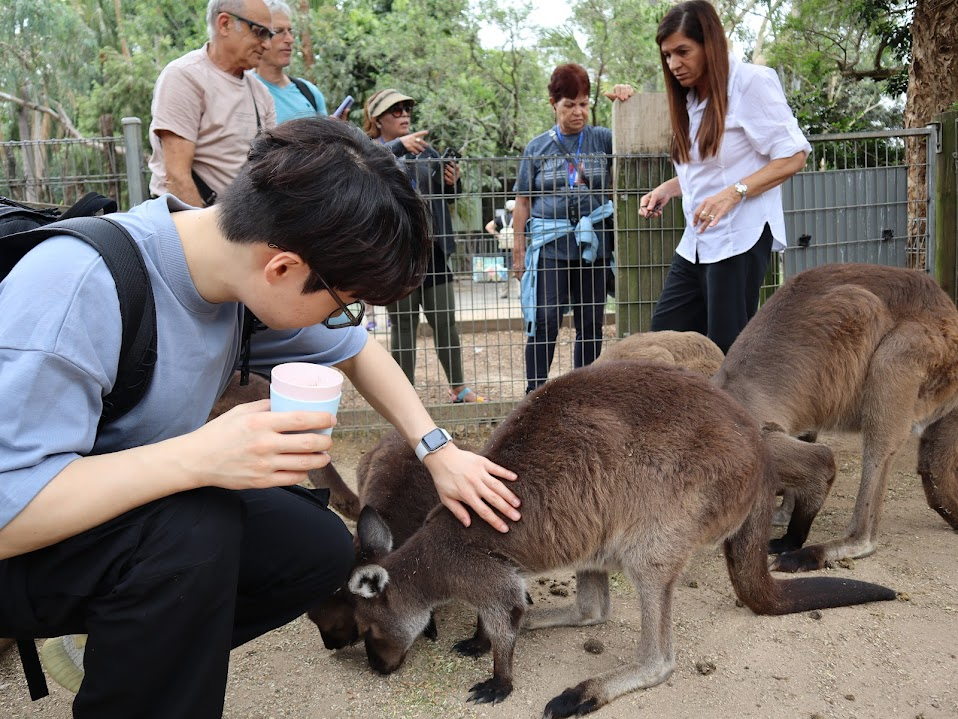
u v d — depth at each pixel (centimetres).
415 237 191
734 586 309
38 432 176
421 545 290
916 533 400
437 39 1530
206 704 204
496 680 279
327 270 182
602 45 1575
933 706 261
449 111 1465
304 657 304
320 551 245
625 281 582
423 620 291
